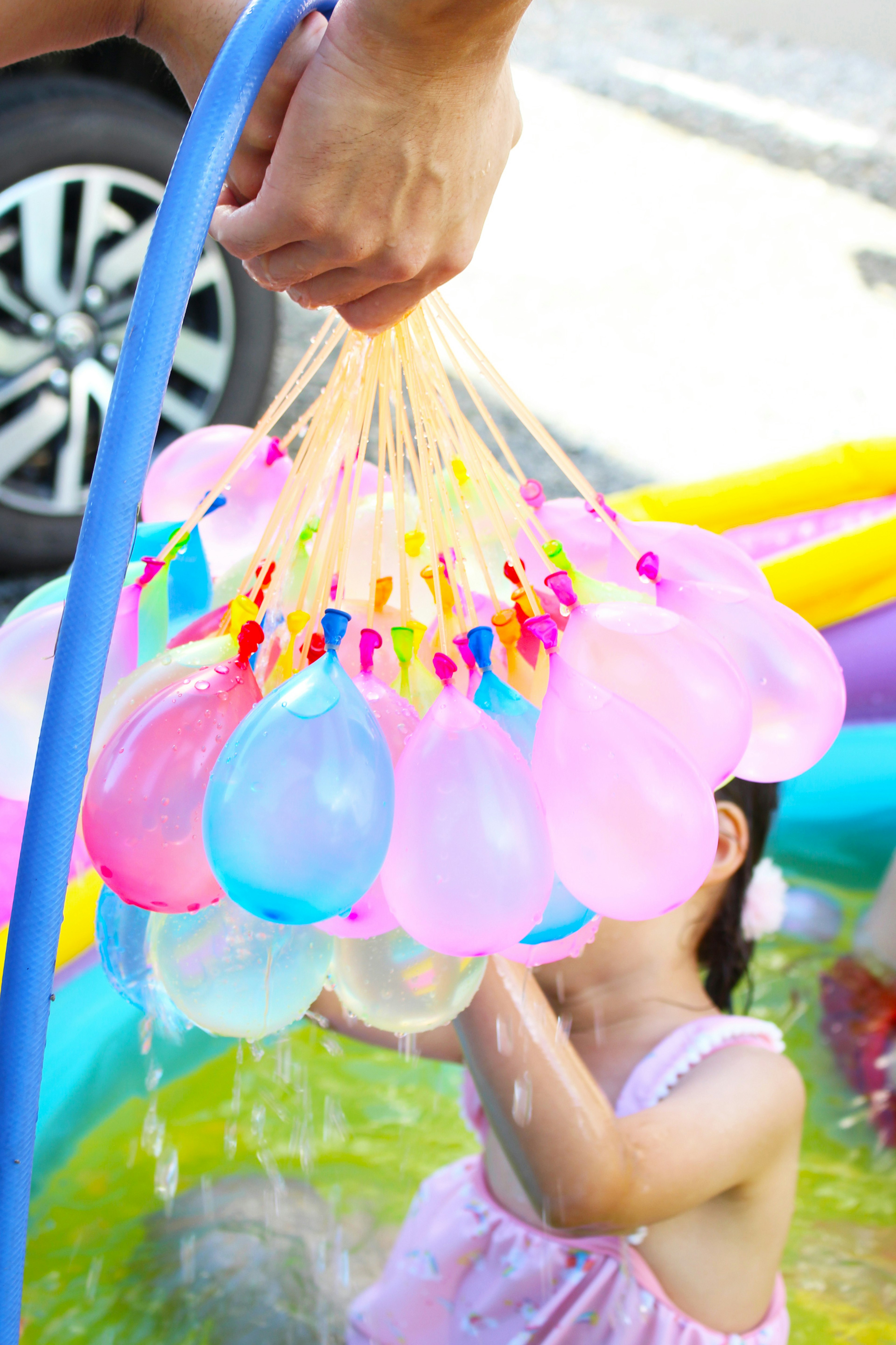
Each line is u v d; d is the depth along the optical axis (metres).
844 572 2.07
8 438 2.60
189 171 0.61
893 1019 2.07
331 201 0.64
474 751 0.67
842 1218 1.86
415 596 0.86
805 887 2.19
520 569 0.77
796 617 0.84
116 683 0.79
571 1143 1.16
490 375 0.80
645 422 3.47
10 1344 0.68
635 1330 1.32
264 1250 1.72
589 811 0.68
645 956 1.45
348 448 0.74
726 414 3.54
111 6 0.80
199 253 0.62
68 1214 1.69
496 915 0.66
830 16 5.68
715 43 5.59
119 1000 1.74
